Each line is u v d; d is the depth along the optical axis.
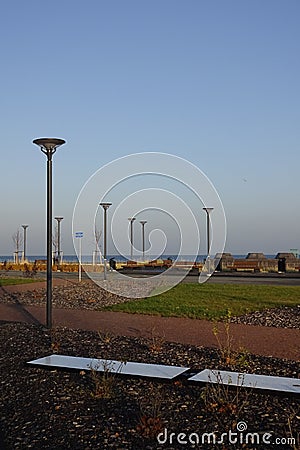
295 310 16.14
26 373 8.32
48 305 12.66
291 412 6.39
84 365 8.47
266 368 8.64
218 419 6.21
